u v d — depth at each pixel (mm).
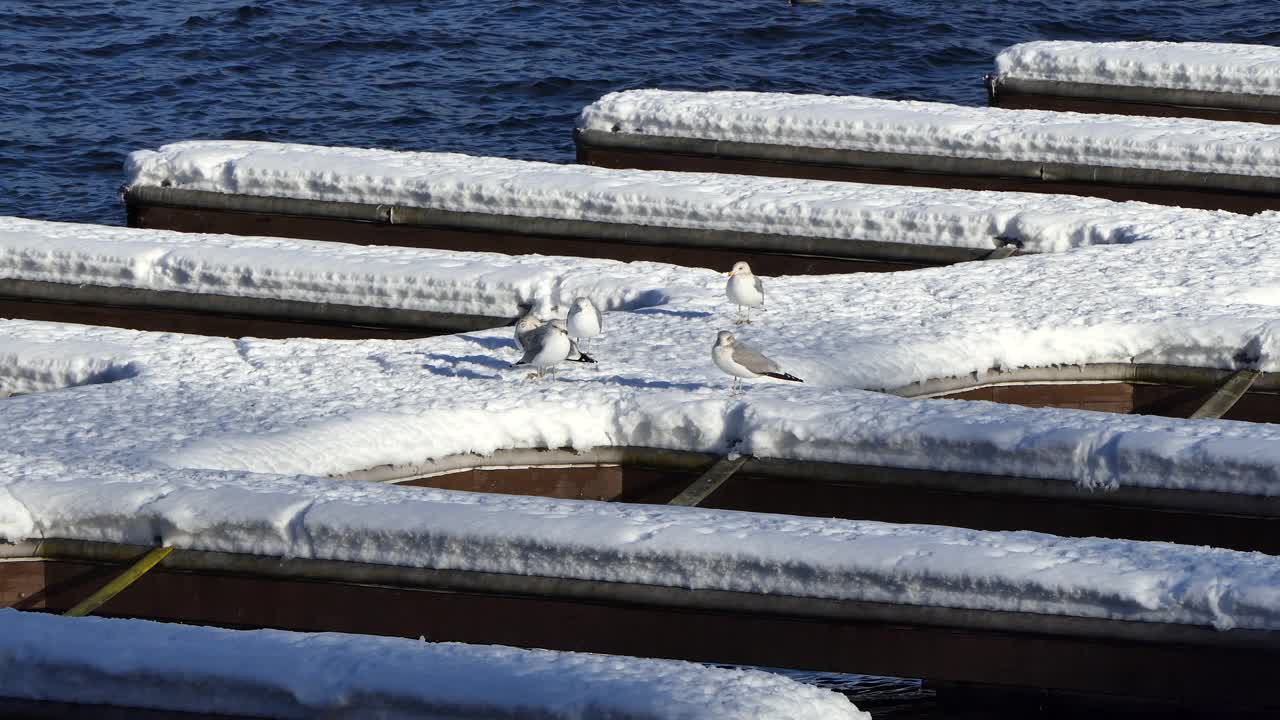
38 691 9875
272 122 36594
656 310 17641
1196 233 20156
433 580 11836
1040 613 10992
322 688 9500
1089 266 18891
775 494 14055
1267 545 13109
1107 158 23672
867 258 20984
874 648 11336
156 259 19750
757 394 14555
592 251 21797
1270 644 10570
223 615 12258
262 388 15242
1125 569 11039
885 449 13789
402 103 37969
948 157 24156
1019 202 21297
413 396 14836
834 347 16000
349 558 12047
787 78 39906
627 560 11609
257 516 12156
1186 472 13188
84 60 41062
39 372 16234
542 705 9211
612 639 11734
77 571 12453
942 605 11164
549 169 22797
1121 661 10914
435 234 22203
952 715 12328
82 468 13070
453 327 18891
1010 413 14148
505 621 11852
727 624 11539
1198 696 10836
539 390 14867
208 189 22844
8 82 39000
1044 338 16469
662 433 14359
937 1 46562
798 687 9367
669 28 43938
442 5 46469
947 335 16344
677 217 21562
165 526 12281
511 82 39406
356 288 19156
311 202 22453
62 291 19781
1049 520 13562
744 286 16750
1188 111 26875
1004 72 27859
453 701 9305
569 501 12375
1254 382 16219
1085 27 44906
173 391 15180
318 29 43781
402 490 12625
